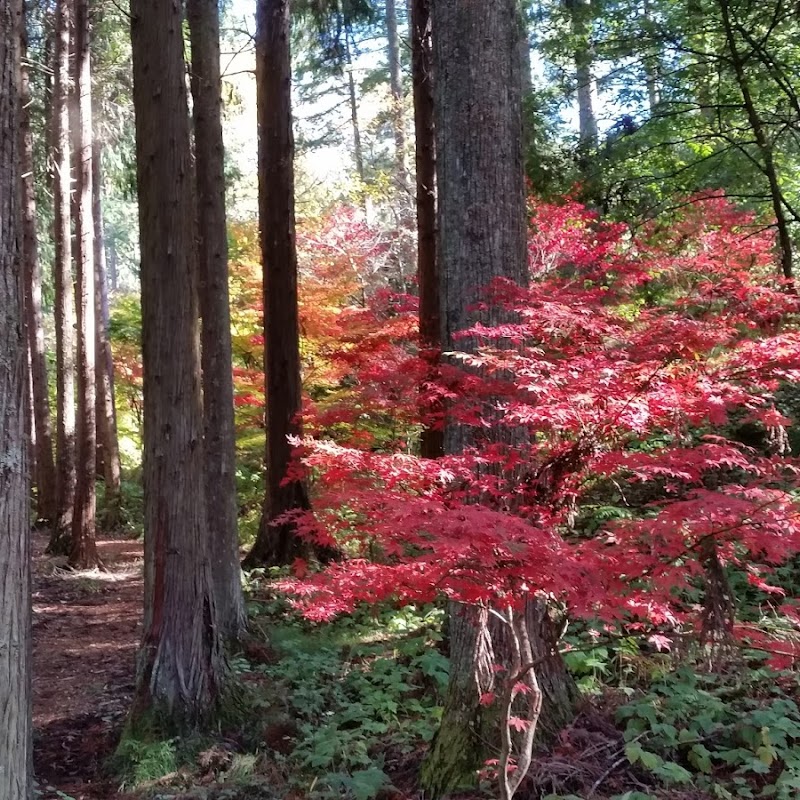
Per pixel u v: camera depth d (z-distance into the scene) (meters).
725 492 2.92
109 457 14.20
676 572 2.81
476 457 3.25
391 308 9.47
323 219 13.28
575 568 2.55
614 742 3.96
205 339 7.27
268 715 5.27
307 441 3.41
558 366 3.38
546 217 7.62
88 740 5.26
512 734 3.94
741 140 8.12
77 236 10.51
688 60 8.39
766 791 3.45
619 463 3.16
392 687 5.49
